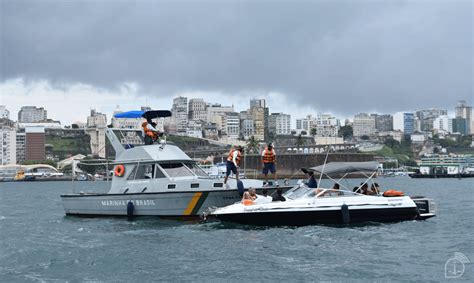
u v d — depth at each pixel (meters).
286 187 27.16
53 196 73.12
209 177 27.95
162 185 27.45
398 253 19.39
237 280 16.08
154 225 26.23
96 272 17.28
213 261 18.34
